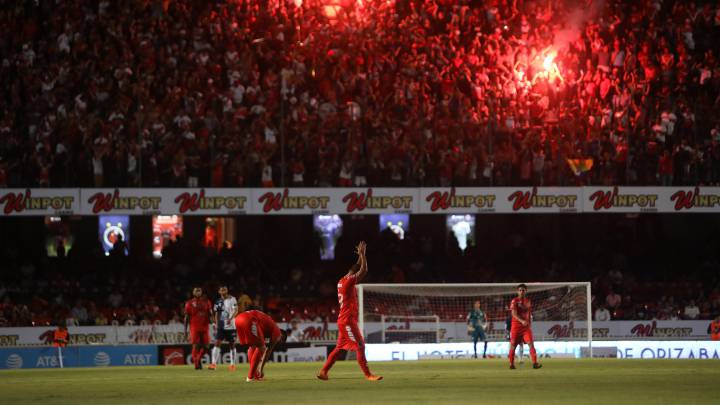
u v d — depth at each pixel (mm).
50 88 63938
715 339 56469
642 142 63531
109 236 67312
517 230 70312
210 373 37312
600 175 60844
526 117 64562
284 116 63250
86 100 63438
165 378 34031
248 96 64688
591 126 62781
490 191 59219
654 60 69500
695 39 72125
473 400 23844
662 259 68562
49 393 27875
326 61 66750
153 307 58375
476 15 72125
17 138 61312
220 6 70000
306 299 63250
